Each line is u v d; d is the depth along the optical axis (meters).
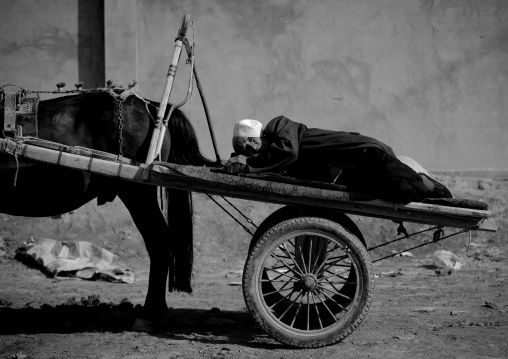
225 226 10.89
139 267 9.71
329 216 5.59
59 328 6.18
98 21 12.18
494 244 10.58
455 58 12.60
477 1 12.58
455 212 5.37
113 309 6.95
